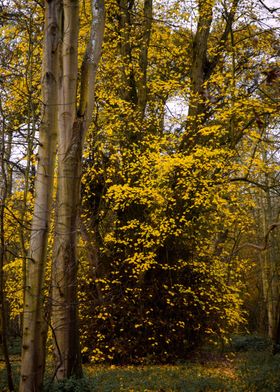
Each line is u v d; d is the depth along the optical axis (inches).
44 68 235.3
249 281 1082.7
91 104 277.1
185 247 498.6
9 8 339.6
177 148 495.8
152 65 603.2
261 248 426.0
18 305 488.1
